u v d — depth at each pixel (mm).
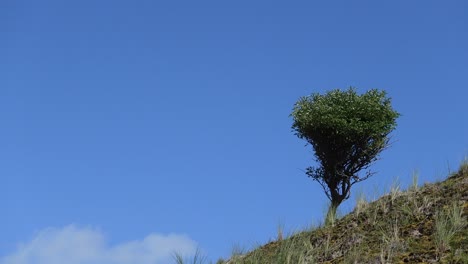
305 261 10000
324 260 10055
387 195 12039
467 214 9875
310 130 20891
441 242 8961
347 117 20750
